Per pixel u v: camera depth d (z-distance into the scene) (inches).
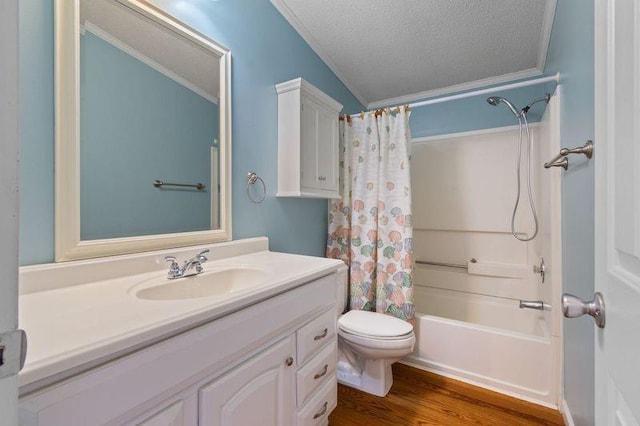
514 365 65.8
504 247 93.7
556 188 61.4
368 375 67.6
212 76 55.6
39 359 18.9
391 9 69.1
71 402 20.1
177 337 26.8
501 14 67.6
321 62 86.1
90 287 35.7
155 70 46.9
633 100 17.2
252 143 64.2
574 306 23.3
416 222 106.7
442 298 100.2
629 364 17.2
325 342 49.7
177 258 47.4
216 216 56.5
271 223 69.2
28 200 33.8
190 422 28.0
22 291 32.2
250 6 64.0
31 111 33.9
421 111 105.3
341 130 87.0
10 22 11.8
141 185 45.0
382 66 90.4
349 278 84.8
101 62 40.2
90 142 39.0
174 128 49.5
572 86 49.4
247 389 33.8
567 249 53.9
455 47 80.0
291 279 40.6
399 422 57.6
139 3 44.5
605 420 20.9
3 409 11.5
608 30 20.9
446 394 66.3
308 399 44.9
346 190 85.7
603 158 21.9
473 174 97.6
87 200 38.7
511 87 67.4
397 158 77.2
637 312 16.3
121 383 22.7
